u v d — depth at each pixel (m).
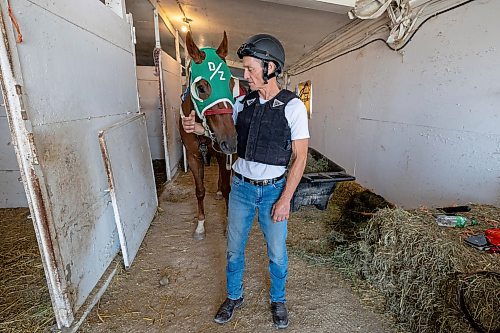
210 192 3.83
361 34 3.62
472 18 2.17
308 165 3.43
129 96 2.78
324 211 3.21
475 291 1.26
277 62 1.23
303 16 3.56
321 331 1.57
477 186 2.21
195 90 1.67
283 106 1.29
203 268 2.13
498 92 2.02
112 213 2.16
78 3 1.77
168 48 6.78
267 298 1.82
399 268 1.70
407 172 2.95
